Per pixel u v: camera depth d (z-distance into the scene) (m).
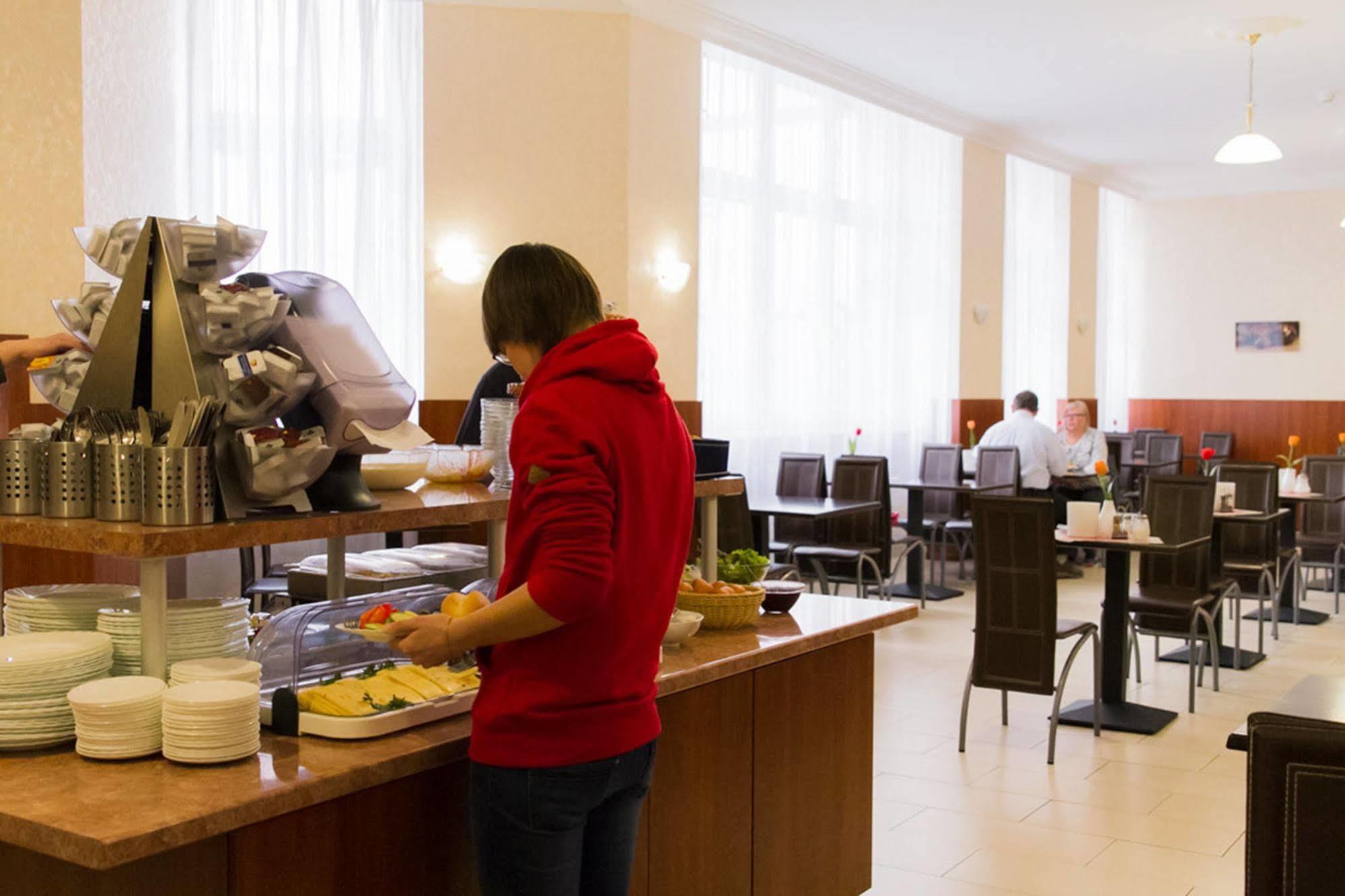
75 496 1.95
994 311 11.14
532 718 1.77
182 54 6.32
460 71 7.13
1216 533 6.48
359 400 2.07
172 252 2.00
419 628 1.80
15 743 1.87
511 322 1.86
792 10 7.59
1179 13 7.55
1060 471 9.29
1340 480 8.45
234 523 1.95
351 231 6.91
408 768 1.91
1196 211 13.59
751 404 8.57
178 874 1.72
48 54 5.16
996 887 3.57
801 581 7.66
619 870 1.94
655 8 7.44
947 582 9.50
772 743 2.78
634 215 7.49
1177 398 13.74
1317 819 1.45
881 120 9.78
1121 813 4.21
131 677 1.95
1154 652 6.98
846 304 9.41
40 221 5.15
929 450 9.30
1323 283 12.95
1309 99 9.69
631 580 1.80
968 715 5.21
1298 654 6.96
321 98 6.74
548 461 1.71
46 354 2.31
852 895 3.12
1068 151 11.83
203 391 1.97
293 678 2.13
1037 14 7.61
